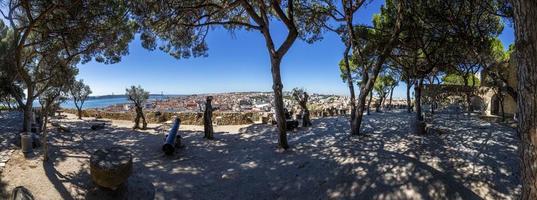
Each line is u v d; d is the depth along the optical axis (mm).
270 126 19547
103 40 14602
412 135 14117
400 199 8109
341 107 33438
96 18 12875
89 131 18266
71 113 35094
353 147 12273
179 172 10930
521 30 4320
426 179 8602
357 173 9547
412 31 13344
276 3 12539
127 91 20172
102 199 8445
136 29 14102
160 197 8977
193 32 15836
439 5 12070
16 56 13023
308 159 11281
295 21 16703
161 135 17641
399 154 10766
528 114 4371
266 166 11234
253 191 9461
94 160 8422
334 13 15664
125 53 17594
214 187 9758
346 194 8750
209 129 16406
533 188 4348
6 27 19125
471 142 12367
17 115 25109
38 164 10164
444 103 29109
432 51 14352
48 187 8641
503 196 8008
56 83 15625
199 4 12906
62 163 10516
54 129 17766
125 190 8984
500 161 9883
